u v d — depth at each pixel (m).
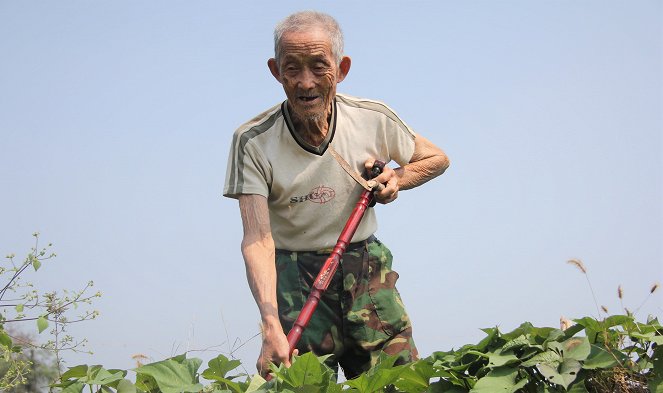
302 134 4.25
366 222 4.43
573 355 3.13
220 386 3.30
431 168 4.56
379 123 4.41
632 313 3.36
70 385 3.14
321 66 3.99
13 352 4.04
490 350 3.36
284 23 4.02
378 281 4.43
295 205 4.33
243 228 4.17
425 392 3.35
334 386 3.12
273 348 3.76
